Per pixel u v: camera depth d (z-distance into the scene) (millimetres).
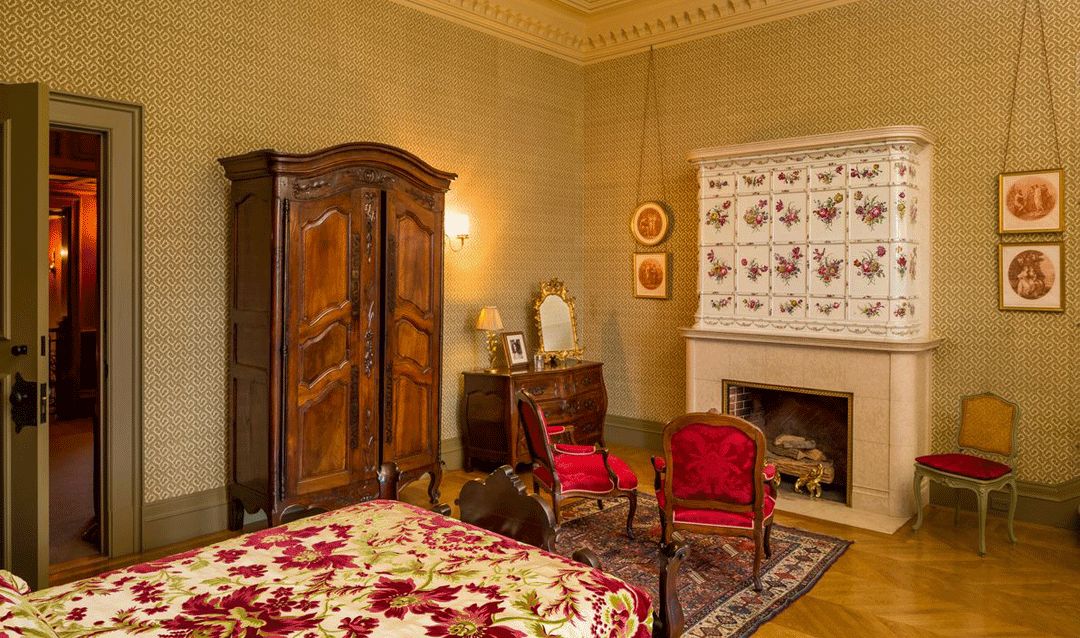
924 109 5020
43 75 3670
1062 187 4461
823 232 4957
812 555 3971
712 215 5516
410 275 4656
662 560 2004
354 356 4332
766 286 5246
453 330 5867
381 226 4480
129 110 3998
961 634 3076
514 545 2201
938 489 4934
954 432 4926
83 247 8328
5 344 3043
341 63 5043
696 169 6129
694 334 5582
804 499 5039
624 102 6727
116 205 3955
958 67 4867
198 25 4266
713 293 5539
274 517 3979
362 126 5184
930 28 4977
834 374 4902
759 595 3447
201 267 4309
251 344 4148
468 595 1800
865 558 3951
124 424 3994
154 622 1652
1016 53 4629
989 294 4770
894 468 4652
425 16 5602
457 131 5859
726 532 3537
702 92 6184
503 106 6246
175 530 4195
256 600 1780
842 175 4863
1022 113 4621
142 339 4047
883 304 4723
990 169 4754
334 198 4191
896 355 4613
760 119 5840
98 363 3994
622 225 6785
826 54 5473
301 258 4055
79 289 8000
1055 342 4523
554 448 4473
